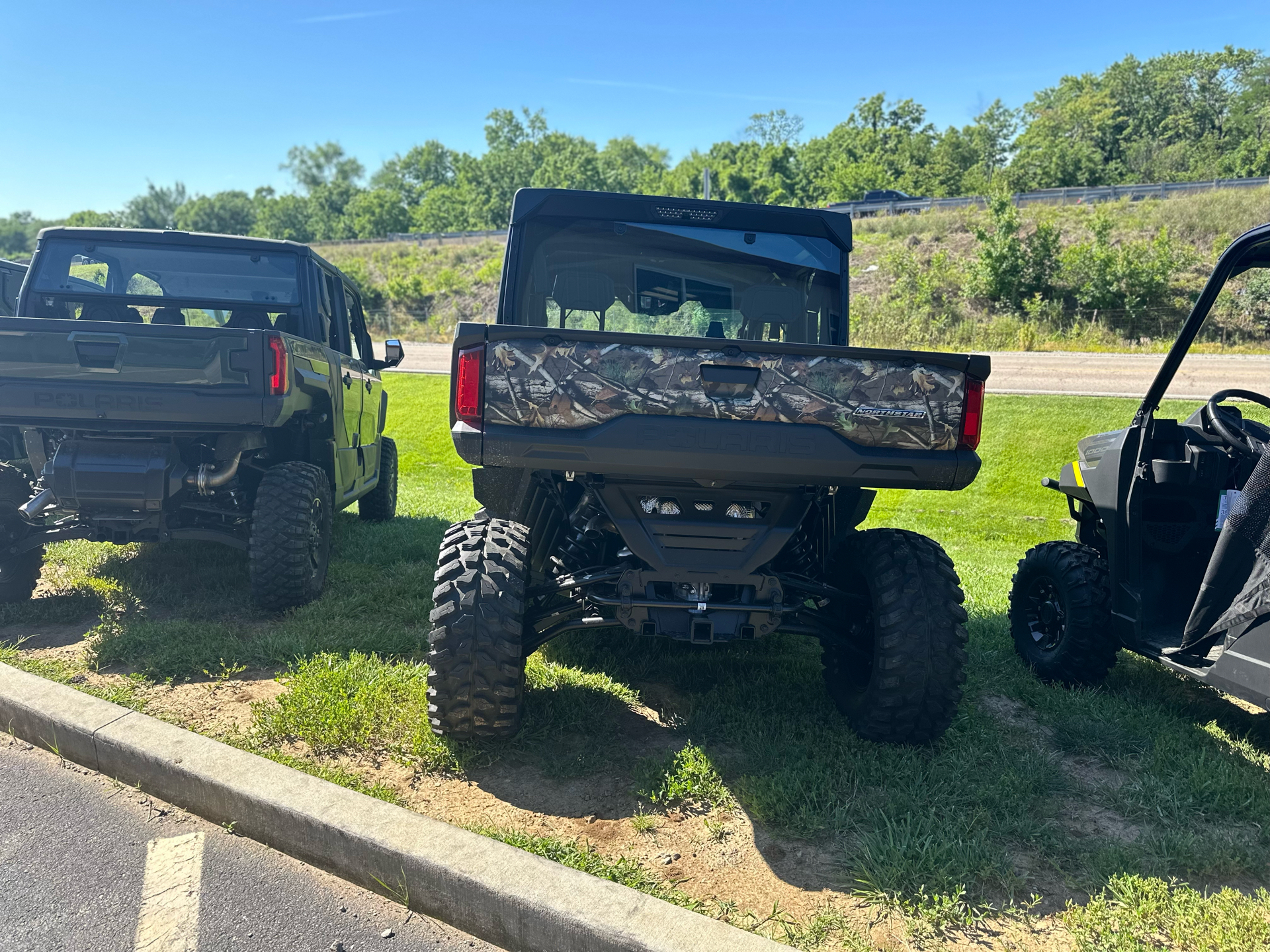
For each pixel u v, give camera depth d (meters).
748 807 2.90
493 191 100.00
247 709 3.54
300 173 111.81
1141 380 18.73
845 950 2.20
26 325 4.30
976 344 27.12
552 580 3.47
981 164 87.94
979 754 3.31
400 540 6.74
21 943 2.17
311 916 2.34
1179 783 3.12
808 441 3.01
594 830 2.76
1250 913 2.34
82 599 4.86
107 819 2.78
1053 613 4.44
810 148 102.00
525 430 2.97
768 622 3.33
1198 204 34.56
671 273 4.05
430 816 2.80
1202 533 3.98
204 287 5.72
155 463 4.41
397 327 39.81
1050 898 2.46
